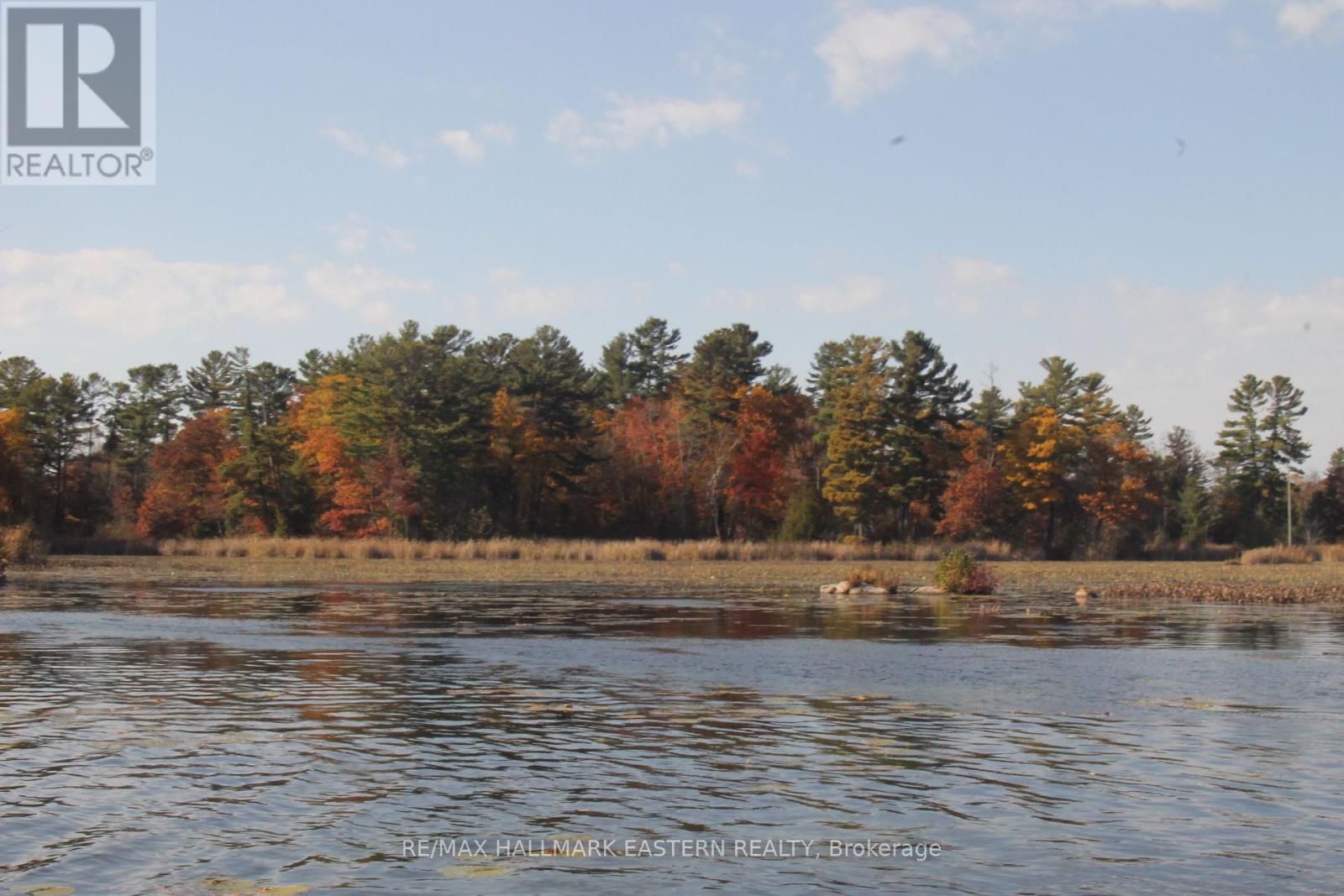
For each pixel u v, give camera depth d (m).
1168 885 9.45
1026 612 36.59
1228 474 133.50
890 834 10.81
